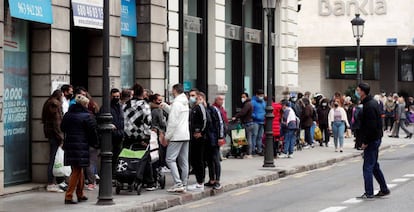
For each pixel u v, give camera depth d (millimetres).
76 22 17047
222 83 25609
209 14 25047
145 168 15375
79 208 13219
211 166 16344
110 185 13695
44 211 12898
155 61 20688
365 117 14422
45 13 15938
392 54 53344
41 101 16203
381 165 22344
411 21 48938
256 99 24094
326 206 13883
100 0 18109
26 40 16125
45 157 16188
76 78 18562
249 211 13617
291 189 17031
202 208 14203
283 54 31156
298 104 27703
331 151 26953
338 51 52500
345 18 49188
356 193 15836
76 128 13648
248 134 23734
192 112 15875
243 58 27906
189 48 23984
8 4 14945
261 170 19984
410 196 14969
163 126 16766
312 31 49625
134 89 15398
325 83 51406
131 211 13156
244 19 28156
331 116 26734
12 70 15547
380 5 48844
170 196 14797
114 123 15242
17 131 15797
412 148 30016
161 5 20953
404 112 36281
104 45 13555
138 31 20516
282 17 31031
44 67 16188
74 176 13719
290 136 24172
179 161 15594
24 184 15938
